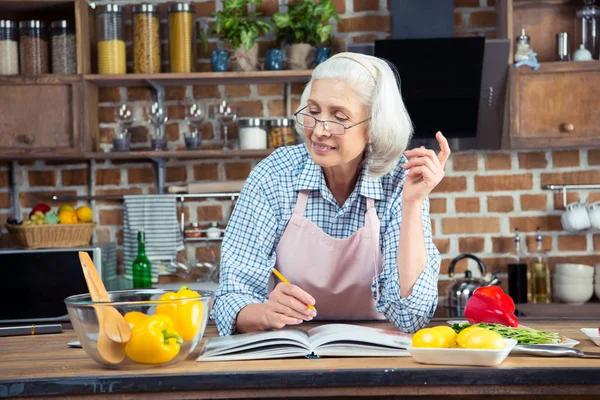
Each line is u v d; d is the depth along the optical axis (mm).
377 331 1614
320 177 1965
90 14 3451
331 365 1393
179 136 3574
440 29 3289
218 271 3502
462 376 1334
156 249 3418
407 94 3246
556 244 3514
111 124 3561
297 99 3539
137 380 1333
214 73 3273
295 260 1986
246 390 1346
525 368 1343
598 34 3301
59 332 1899
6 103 3270
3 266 3080
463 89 3229
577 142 3227
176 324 1430
